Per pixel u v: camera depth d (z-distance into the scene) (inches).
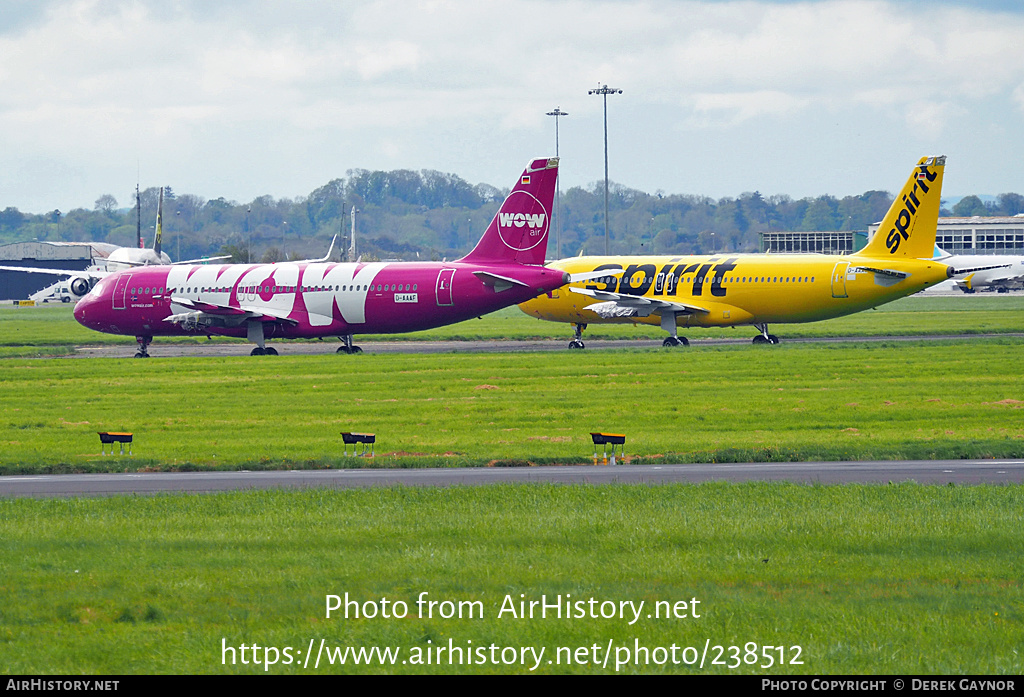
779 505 3590.1
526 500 3732.8
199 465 4800.7
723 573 2760.8
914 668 2165.4
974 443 5162.4
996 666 2167.8
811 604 2498.8
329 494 3905.0
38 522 3425.2
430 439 5625.0
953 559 2881.4
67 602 2554.1
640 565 2839.6
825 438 5497.1
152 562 2891.2
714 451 5036.9
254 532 3250.5
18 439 5782.5
